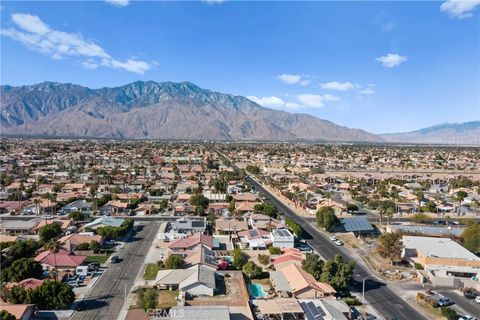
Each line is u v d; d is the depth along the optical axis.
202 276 80.56
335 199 172.50
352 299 77.50
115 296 76.50
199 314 64.69
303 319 69.62
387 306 76.19
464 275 90.12
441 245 103.38
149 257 99.44
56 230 111.38
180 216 146.38
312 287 77.56
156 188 194.38
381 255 102.12
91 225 120.62
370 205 166.25
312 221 142.88
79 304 72.75
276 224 128.62
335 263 84.12
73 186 185.50
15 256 91.06
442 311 72.38
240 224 127.75
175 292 78.62
